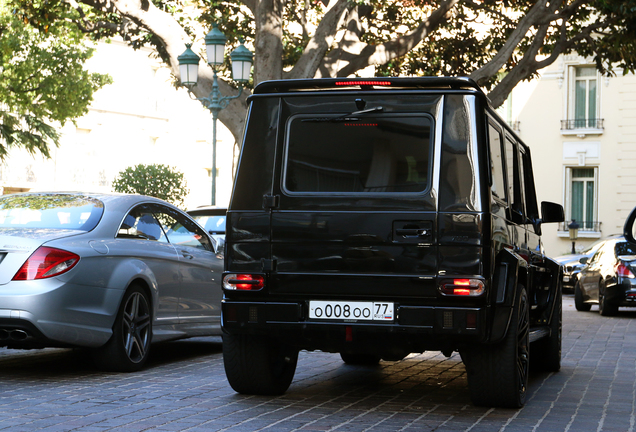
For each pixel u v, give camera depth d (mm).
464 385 7090
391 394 6539
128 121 46375
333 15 15305
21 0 16969
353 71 16422
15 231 7008
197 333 8680
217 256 9180
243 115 16438
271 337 5848
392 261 5484
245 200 5805
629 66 18188
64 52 29172
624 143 35281
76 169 44188
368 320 5512
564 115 36094
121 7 15422
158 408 5754
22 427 5059
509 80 16844
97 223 7492
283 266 5676
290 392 6559
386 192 5562
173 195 27609
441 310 5387
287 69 20297
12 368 7688
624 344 10758
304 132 5793
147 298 7809
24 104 29109
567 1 18312
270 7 15109
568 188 36125
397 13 20297
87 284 7016
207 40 16250
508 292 5578
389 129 5645
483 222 5402
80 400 6008
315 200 5668
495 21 20312
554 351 8023
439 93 5605
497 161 5996
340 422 5359
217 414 5574
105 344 7297
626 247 16219
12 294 6617
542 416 5695
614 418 5664
